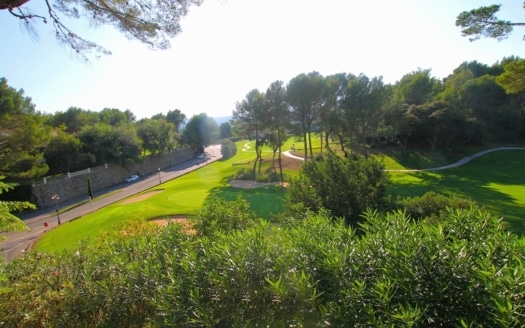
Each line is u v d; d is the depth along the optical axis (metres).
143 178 42.25
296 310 2.05
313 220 3.14
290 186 8.77
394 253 2.09
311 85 25.61
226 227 4.57
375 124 32.00
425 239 2.17
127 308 2.85
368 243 2.34
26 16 3.73
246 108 30.62
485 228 2.51
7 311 3.29
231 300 2.30
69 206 27.72
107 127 39.38
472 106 41.62
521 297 1.65
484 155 33.34
